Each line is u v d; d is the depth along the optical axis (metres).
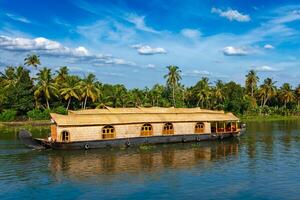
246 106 113.75
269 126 81.25
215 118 55.72
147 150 45.94
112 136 47.69
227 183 30.77
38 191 28.67
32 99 87.88
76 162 38.56
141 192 28.42
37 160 39.34
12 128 69.81
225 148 47.75
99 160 39.62
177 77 106.00
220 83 114.88
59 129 44.59
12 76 92.81
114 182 30.94
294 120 102.50
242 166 36.81
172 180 31.58
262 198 27.23
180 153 43.97
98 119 47.25
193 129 53.38
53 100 92.44
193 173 33.97
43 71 85.69
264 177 32.59
